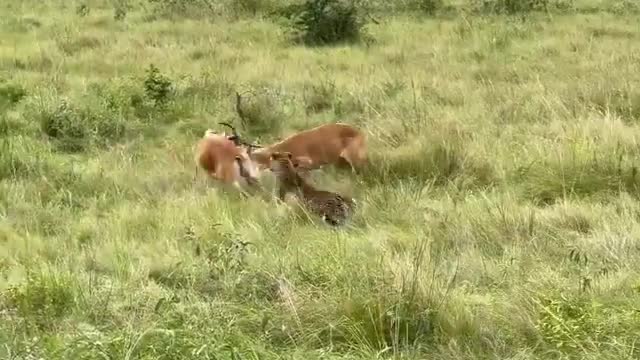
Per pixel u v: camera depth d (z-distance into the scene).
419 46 22.42
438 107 15.85
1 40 22.61
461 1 29.48
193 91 17.31
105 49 21.69
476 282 8.91
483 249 9.90
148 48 21.66
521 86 17.36
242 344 7.11
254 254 9.45
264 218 10.67
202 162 12.18
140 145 14.34
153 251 9.62
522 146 13.31
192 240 9.83
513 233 10.21
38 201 11.33
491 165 12.62
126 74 18.94
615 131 13.66
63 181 12.14
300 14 24.23
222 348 6.87
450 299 8.20
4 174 12.41
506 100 16.27
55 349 6.90
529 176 12.20
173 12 27.27
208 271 9.00
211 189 11.75
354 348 7.50
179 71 19.08
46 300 8.20
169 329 7.08
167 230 10.21
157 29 24.62
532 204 11.44
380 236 10.08
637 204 11.09
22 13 27.11
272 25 25.20
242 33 24.19
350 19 23.44
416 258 8.91
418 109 15.41
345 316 7.83
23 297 8.18
